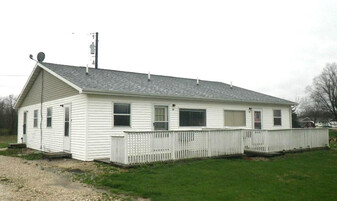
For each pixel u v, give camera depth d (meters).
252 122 19.08
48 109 16.48
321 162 12.62
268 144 14.46
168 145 11.59
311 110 64.88
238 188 7.70
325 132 18.06
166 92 15.01
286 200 6.74
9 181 8.58
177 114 15.38
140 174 9.27
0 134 41.97
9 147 19.20
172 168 10.32
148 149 11.02
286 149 15.45
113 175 9.09
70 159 13.06
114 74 17.44
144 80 17.48
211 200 6.57
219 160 12.37
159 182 8.21
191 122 15.99
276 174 9.80
